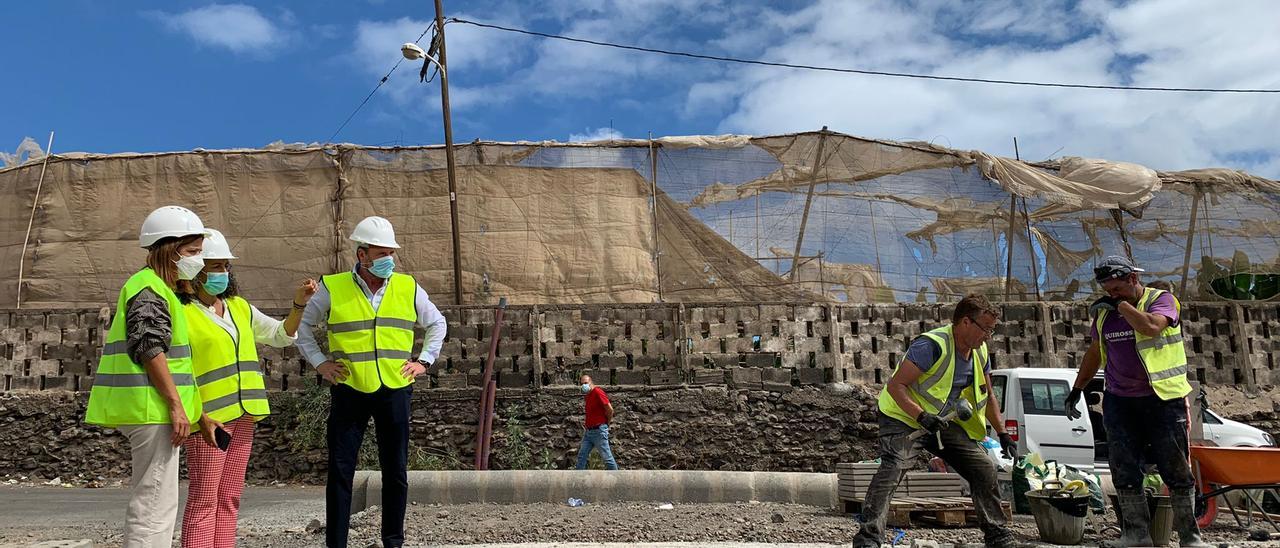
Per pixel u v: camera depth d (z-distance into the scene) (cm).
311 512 967
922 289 1645
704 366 1475
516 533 681
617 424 1445
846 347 1500
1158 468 591
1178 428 581
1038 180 1677
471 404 1460
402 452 538
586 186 1658
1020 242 1677
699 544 616
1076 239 1711
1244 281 1694
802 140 1670
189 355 433
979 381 546
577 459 1381
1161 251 1723
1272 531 710
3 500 1167
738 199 1658
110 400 405
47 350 1539
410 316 550
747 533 680
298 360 1505
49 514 966
